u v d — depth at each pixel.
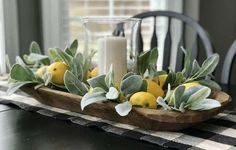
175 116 0.75
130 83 0.81
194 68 0.94
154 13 1.63
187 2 2.39
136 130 0.80
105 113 0.84
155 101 0.81
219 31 2.61
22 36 1.98
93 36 1.01
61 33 2.08
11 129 0.82
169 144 0.72
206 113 0.78
